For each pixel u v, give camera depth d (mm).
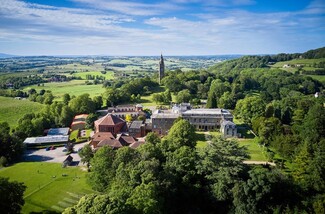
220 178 90562
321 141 125125
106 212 65688
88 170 127625
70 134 197625
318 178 94812
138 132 174875
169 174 91562
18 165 138750
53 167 134625
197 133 182250
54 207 96125
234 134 171875
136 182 88062
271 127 155625
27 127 188000
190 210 90750
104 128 172250
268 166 118438
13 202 85250
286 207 85875
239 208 84375
